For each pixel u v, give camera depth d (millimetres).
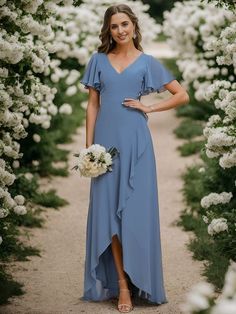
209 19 9641
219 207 5434
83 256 5641
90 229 4469
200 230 6051
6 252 5422
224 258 5086
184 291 4738
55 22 5422
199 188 7184
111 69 4441
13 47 4375
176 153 9703
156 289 4430
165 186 8086
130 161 4363
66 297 4609
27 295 4637
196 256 5496
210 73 9438
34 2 4527
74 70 9805
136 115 4418
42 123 7680
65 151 9477
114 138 4395
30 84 4992
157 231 4453
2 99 4438
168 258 5547
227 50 4832
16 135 5125
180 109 12172
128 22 4402
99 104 4598
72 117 11523
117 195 4363
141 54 4504
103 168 4254
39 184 7848
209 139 4504
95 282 4473
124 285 4383
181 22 11617
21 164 8047
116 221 4352
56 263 5434
